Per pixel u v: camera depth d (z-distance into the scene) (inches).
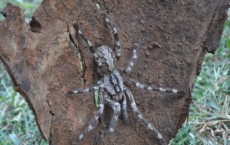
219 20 35.0
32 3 51.4
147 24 35.1
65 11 33.4
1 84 44.2
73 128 34.2
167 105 35.3
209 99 41.4
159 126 35.3
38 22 32.6
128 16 35.0
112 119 35.0
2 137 38.8
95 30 34.7
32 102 31.7
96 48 34.7
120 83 35.4
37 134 38.9
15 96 42.0
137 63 35.4
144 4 35.0
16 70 31.0
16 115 41.1
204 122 39.4
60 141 33.8
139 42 35.3
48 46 32.9
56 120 33.5
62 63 33.7
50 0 32.8
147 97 35.5
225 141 37.4
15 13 30.9
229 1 34.8
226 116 39.6
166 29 35.1
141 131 35.3
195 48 35.0
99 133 35.1
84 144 34.6
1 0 50.5
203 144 37.7
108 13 34.8
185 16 34.9
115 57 35.2
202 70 43.8
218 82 42.2
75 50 34.0
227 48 45.0
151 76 35.3
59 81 33.6
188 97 35.2
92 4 34.2
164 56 35.2
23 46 31.3
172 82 35.1
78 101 34.4
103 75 35.5
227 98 41.2
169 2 34.9
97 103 35.2
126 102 35.7
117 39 34.9
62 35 33.4
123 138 35.1
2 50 30.6
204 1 34.9
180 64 35.1
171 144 37.3
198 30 35.0
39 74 32.4
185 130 37.9
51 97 33.3
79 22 34.1
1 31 30.6
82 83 34.5
